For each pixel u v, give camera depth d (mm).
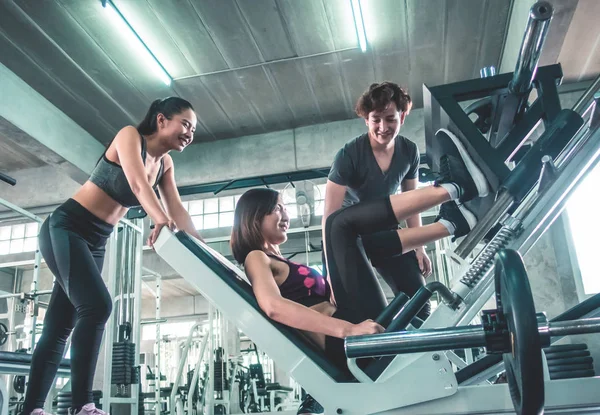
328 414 1158
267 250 1553
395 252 1551
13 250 8492
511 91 1607
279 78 5469
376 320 1287
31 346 4602
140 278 5332
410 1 4492
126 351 4598
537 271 4789
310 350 1223
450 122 1650
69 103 5750
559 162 1429
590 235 4695
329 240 1484
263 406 7508
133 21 4555
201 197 7930
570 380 1111
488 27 4797
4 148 6656
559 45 4219
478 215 1601
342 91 5742
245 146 6449
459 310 1264
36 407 1722
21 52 4969
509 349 901
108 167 1813
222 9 4453
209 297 1278
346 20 4645
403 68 5402
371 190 2107
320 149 6238
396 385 1148
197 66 5191
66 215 1788
